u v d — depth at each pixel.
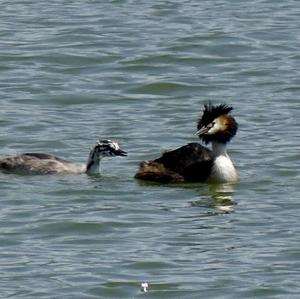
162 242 20.44
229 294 18.48
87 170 24.25
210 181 23.50
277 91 31.03
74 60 33.59
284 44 35.50
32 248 20.20
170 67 33.28
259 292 18.52
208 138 23.81
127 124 27.98
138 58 33.84
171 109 29.36
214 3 40.56
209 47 35.00
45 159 24.33
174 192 23.02
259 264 19.53
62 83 31.47
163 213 21.83
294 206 22.22
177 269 19.33
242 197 22.80
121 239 20.58
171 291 18.58
